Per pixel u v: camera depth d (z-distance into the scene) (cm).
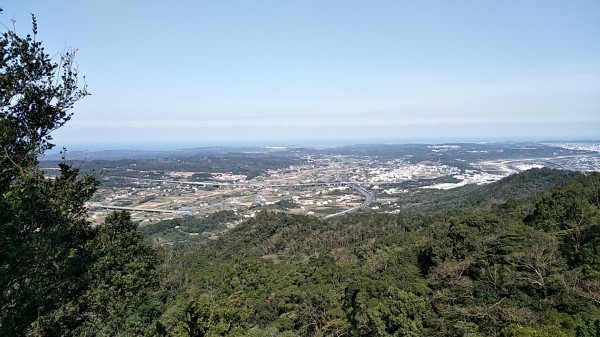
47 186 1112
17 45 1083
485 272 3672
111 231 3444
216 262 7181
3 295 956
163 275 5153
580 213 4453
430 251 4791
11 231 898
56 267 1145
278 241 8200
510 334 2388
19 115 1112
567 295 2930
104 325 2570
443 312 3316
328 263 5675
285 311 4344
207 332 2252
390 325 3403
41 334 1159
